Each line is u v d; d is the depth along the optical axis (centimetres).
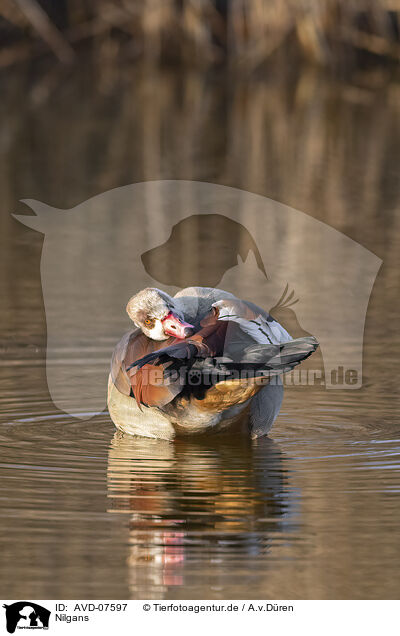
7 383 1030
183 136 2778
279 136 2802
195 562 632
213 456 837
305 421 932
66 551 644
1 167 2344
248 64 3666
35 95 3428
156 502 726
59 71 3800
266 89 3588
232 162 2430
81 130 2844
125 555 640
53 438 881
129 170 2311
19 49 3809
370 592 597
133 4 3756
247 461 820
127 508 714
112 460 823
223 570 623
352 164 2439
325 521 692
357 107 3288
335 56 3725
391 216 1925
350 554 641
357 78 3759
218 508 714
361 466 805
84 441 877
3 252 1678
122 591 601
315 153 2570
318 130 2903
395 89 3628
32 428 907
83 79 3731
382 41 3662
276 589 599
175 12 3756
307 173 2319
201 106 3266
